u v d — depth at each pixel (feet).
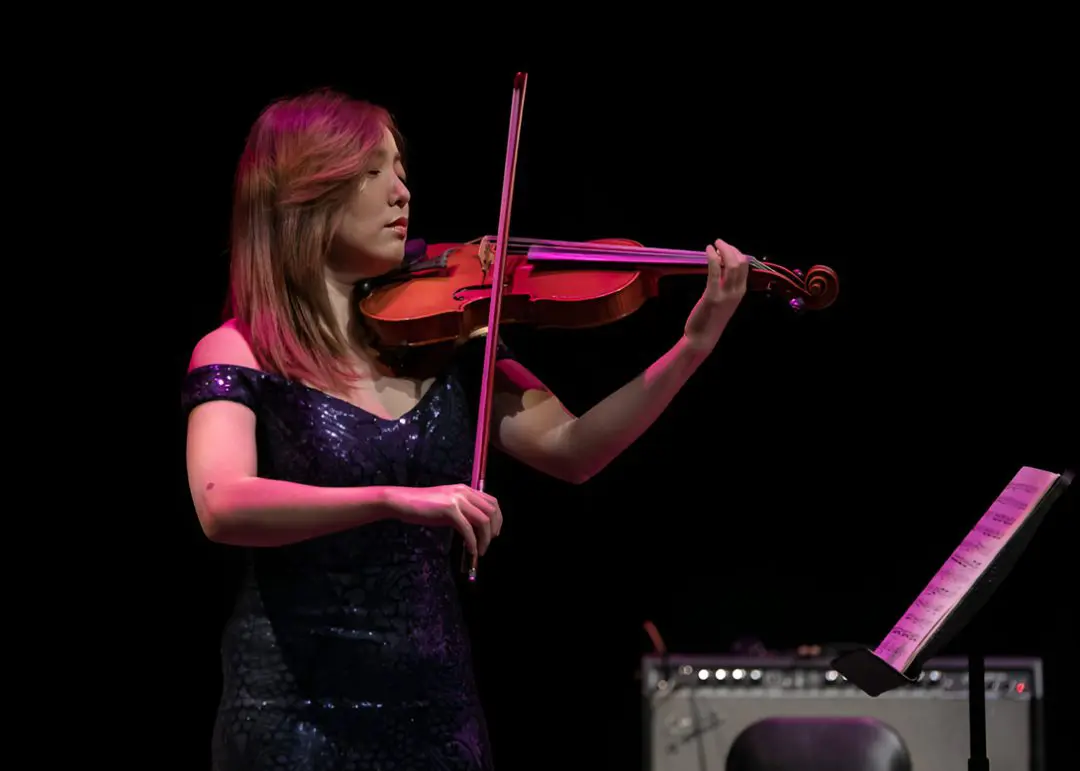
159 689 46.50
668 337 47.96
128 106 43.50
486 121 44.75
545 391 23.59
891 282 47.80
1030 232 46.50
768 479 49.88
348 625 20.13
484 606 49.98
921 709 37.47
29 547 45.96
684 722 38.40
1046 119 45.57
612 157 45.83
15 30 42.78
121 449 46.01
